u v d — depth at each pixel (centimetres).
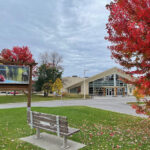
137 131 641
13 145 423
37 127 474
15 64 795
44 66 3828
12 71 771
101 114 984
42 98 3259
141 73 347
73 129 447
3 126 632
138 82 334
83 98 3369
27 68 811
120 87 4116
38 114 473
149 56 285
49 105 1827
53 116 426
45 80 3766
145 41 267
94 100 2738
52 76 3812
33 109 1074
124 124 780
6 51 2242
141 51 283
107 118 896
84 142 468
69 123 725
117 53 389
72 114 901
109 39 368
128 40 288
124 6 312
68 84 4772
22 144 433
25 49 2361
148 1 289
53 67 3950
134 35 271
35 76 3784
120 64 388
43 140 470
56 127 419
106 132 596
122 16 314
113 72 4103
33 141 459
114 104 1902
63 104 1958
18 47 2336
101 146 436
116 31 337
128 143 470
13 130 577
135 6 301
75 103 2116
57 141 462
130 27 279
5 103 2144
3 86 752
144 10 276
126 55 352
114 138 520
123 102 2202
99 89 4131
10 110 1058
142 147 440
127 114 1082
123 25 310
